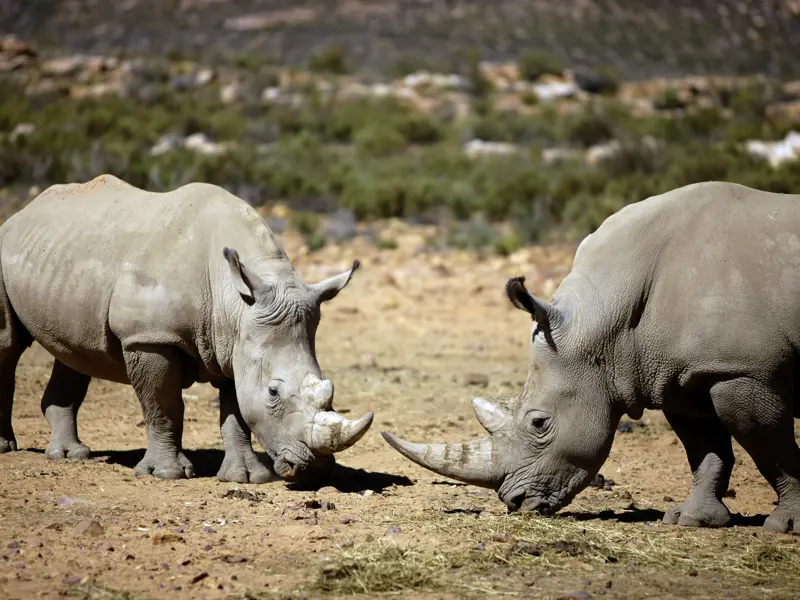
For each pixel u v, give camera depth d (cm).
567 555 2366
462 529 2558
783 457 2520
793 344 2441
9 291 3281
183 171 9938
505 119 15700
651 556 2370
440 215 9506
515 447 2575
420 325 6038
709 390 2505
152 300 3003
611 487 3130
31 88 15475
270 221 8700
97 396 4319
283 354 2866
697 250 2523
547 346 2566
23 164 9531
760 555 2367
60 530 2525
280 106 15950
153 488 2953
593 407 2570
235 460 3117
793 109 16675
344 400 4366
